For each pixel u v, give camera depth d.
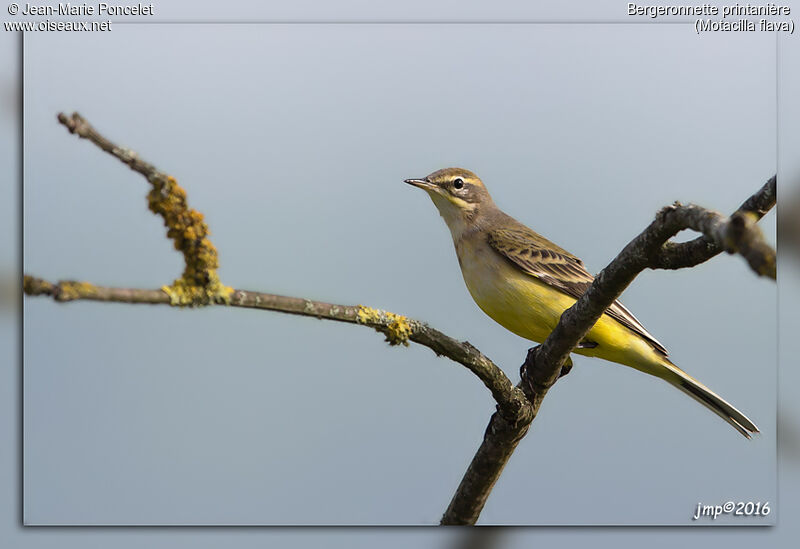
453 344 9.67
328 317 8.61
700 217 7.62
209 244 7.35
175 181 7.23
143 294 7.05
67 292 6.58
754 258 5.96
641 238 8.76
